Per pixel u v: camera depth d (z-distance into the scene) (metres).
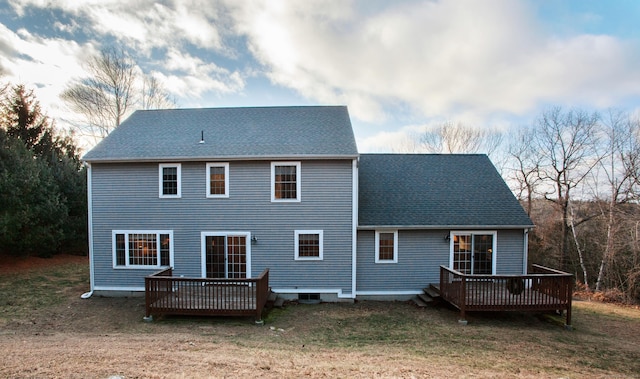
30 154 16.62
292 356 6.10
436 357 6.43
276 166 10.91
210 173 10.97
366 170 13.79
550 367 6.21
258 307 8.70
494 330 8.60
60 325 8.45
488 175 13.51
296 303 10.72
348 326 8.70
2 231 13.73
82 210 19.64
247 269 10.96
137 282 11.12
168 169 11.05
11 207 14.44
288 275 10.98
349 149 10.81
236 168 10.91
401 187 12.80
